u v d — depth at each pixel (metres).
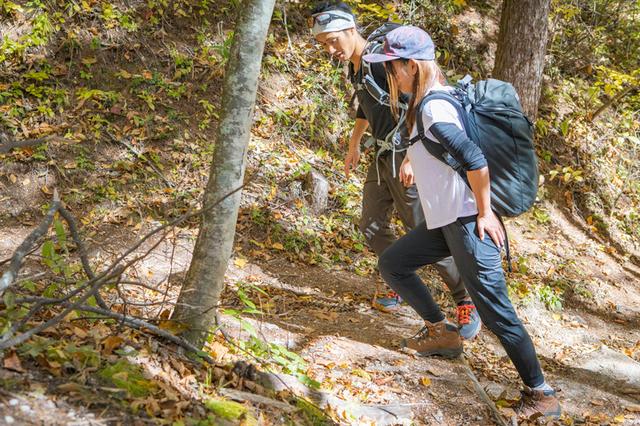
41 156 5.52
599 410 3.99
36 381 2.28
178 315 2.99
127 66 6.42
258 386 2.93
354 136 4.57
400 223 6.35
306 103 6.94
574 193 7.62
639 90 8.98
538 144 7.83
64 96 5.96
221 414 2.52
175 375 2.70
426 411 3.46
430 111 3.13
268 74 6.99
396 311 4.90
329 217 6.09
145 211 5.50
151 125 6.11
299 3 7.65
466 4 8.63
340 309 4.79
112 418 2.22
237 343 3.44
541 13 7.09
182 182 5.84
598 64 8.92
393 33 3.26
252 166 6.18
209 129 6.34
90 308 2.64
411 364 3.94
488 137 3.21
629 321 5.95
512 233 6.83
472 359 4.36
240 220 5.67
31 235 2.53
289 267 5.37
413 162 3.37
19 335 2.38
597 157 8.03
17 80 5.96
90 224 5.21
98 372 2.46
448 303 5.34
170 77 6.54
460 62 8.10
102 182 5.61
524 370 3.47
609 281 6.58
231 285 4.76
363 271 5.57
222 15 7.18
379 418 3.22
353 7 7.69
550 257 6.60
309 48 7.38
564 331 5.46
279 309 4.59
